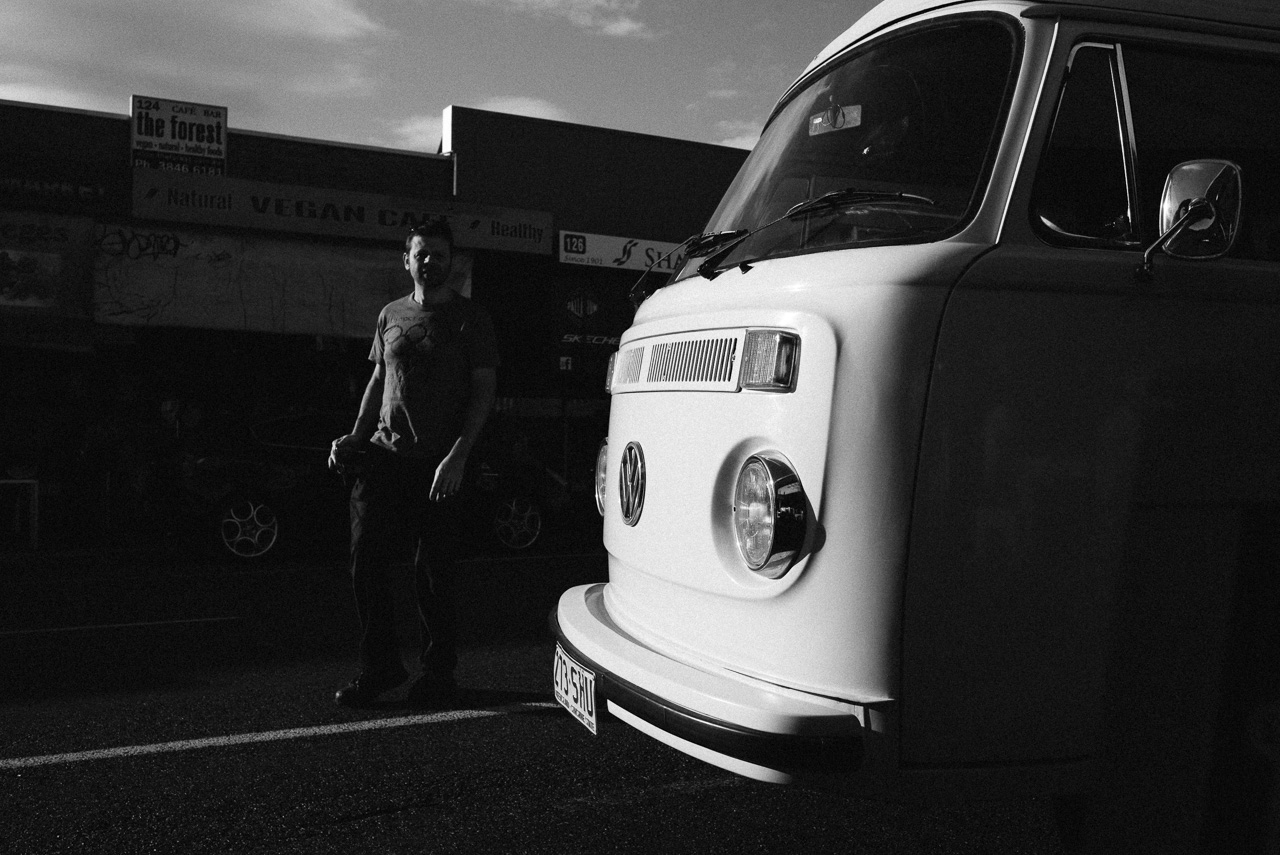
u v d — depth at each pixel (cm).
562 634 324
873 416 246
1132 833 258
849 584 246
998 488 246
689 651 287
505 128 1891
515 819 357
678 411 299
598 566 1047
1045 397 248
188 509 1059
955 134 275
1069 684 250
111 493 1344
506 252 1800
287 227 1592
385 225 1662
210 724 464
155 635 669
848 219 280
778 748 240
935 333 246
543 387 1905
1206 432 256
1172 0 283
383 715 477
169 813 362
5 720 472
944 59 289
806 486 254
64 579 973
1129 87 274
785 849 330
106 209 1534
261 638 658
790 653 256
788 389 260
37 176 1513
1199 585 258
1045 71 267
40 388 1527
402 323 473
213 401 1622
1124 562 252
